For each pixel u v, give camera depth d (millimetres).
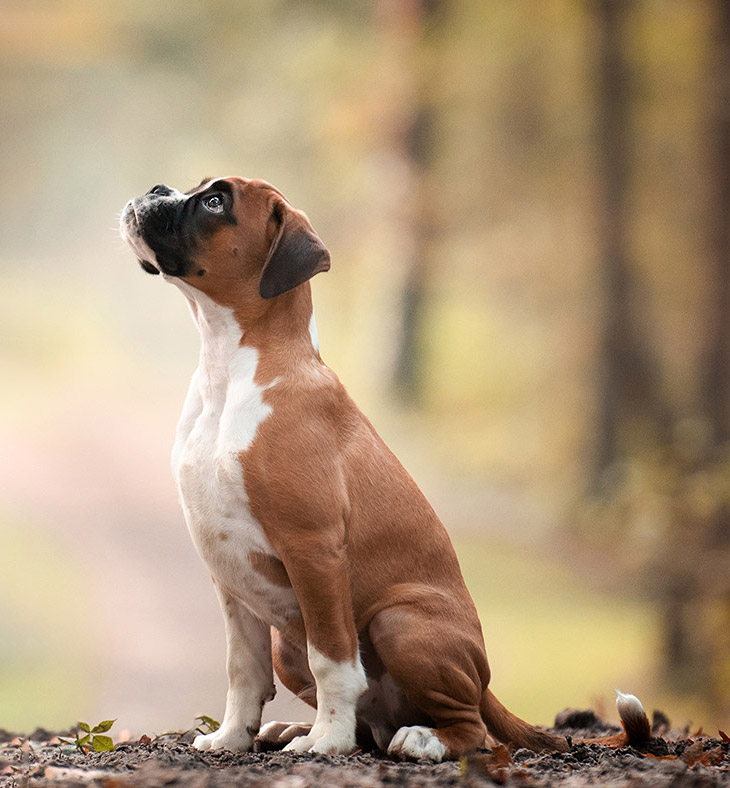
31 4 49719
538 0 26766
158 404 39031
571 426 27969
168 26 49625
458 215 31766
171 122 60250
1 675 13367
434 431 33406
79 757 5500
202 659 14195
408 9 30672
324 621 5363
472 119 31047
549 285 30250
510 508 25156
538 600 18312
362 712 5773
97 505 23453
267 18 41469
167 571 18750
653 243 26031
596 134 25125
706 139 22500
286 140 39750
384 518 5625
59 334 54719
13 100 66938
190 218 5699
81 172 75562
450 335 36938
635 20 24562
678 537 15648
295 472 5395
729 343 19672
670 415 24391
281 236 5676
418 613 5543
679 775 4938
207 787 4617
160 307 64125
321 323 47250
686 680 14328
